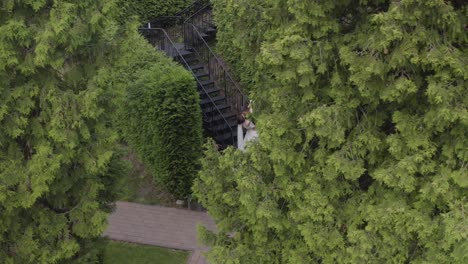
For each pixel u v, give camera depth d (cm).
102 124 670
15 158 655
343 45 528
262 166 614
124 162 853
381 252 545
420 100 521
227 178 684
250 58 643
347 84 538
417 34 455
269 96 634
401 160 500
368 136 538
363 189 629
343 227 602
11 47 583
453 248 495
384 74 483
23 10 608
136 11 1612
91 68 653
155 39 1510
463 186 480
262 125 577
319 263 652
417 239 552
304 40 508
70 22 586
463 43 500
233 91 1364
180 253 1011
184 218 1117
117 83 700
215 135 1258
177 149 1073
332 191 589
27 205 630
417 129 504
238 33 624
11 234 685
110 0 626
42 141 640
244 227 698
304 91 553
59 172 653
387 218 520
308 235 593
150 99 1040
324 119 511
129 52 678
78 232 703
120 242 1038
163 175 1116
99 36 651
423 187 496
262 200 610
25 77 632
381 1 518
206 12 1623
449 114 448
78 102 619
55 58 604
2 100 611
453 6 486
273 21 563
